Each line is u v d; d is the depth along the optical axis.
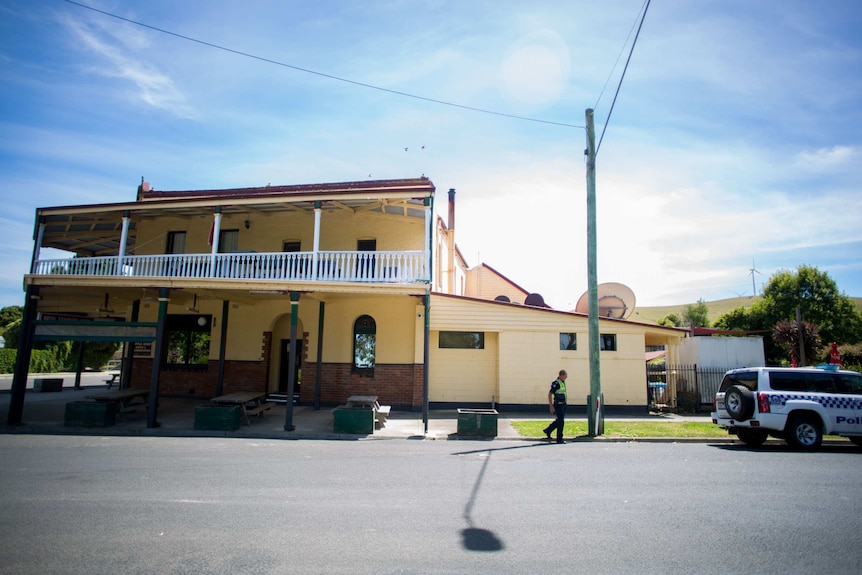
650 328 18.34
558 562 4.66
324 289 14.62
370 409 13.62
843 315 32.41
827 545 5.12
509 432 13.55
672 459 9.82
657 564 4.63
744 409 11.55
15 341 39.31
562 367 18.14
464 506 6.45
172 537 5.27
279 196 15.48
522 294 31.02
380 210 18.48
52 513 6.05
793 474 8.38
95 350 43.16
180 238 20.81
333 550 4.93
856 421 11.29
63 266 15.64
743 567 4.57
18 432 12.96
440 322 18.23
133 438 12.18
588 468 8.88
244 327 19.91
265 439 12.41
